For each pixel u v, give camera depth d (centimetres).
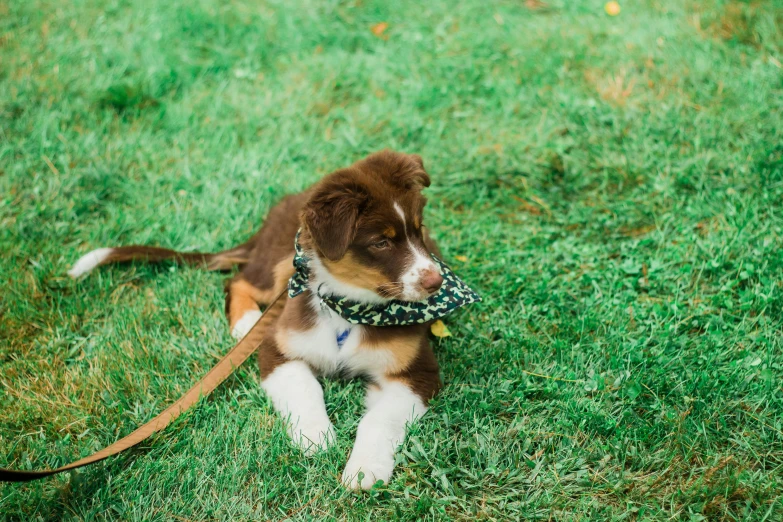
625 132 169
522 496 119
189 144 175
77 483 119
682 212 153
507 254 150
